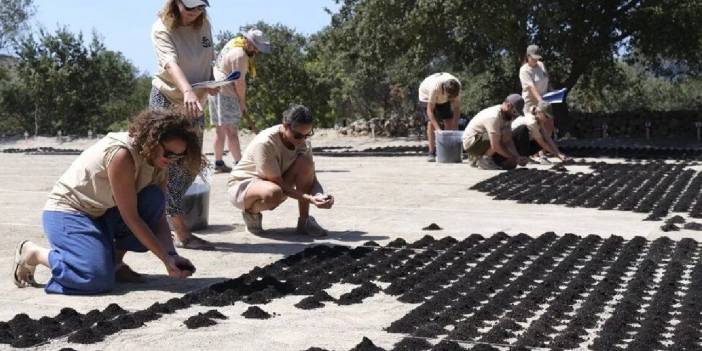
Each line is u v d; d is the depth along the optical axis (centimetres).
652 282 513
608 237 672
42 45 3625
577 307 463
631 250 598
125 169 485
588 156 1486
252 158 680
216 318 440
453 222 762
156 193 511
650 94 3441
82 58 3681
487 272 546
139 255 620
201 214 726
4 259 604
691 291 478
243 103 1049
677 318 434
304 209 692
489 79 2758
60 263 495
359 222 767
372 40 2433
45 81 3588
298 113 658
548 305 468
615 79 2844
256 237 692
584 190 962
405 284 510
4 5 4050
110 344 394
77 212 502
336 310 460
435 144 1375
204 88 630
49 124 3662
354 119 4309
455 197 933
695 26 2219
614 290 495
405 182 1077
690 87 3434
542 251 617
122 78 3784
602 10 2300
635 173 1119
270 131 673
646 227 725
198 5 611
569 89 2364
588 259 585
